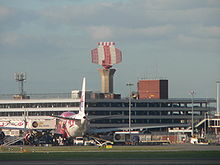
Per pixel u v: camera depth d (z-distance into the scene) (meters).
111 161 150.88
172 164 139.88
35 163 145.88
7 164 143.12
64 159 159.38
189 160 153.50
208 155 173.38
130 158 162.00
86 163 144.50
